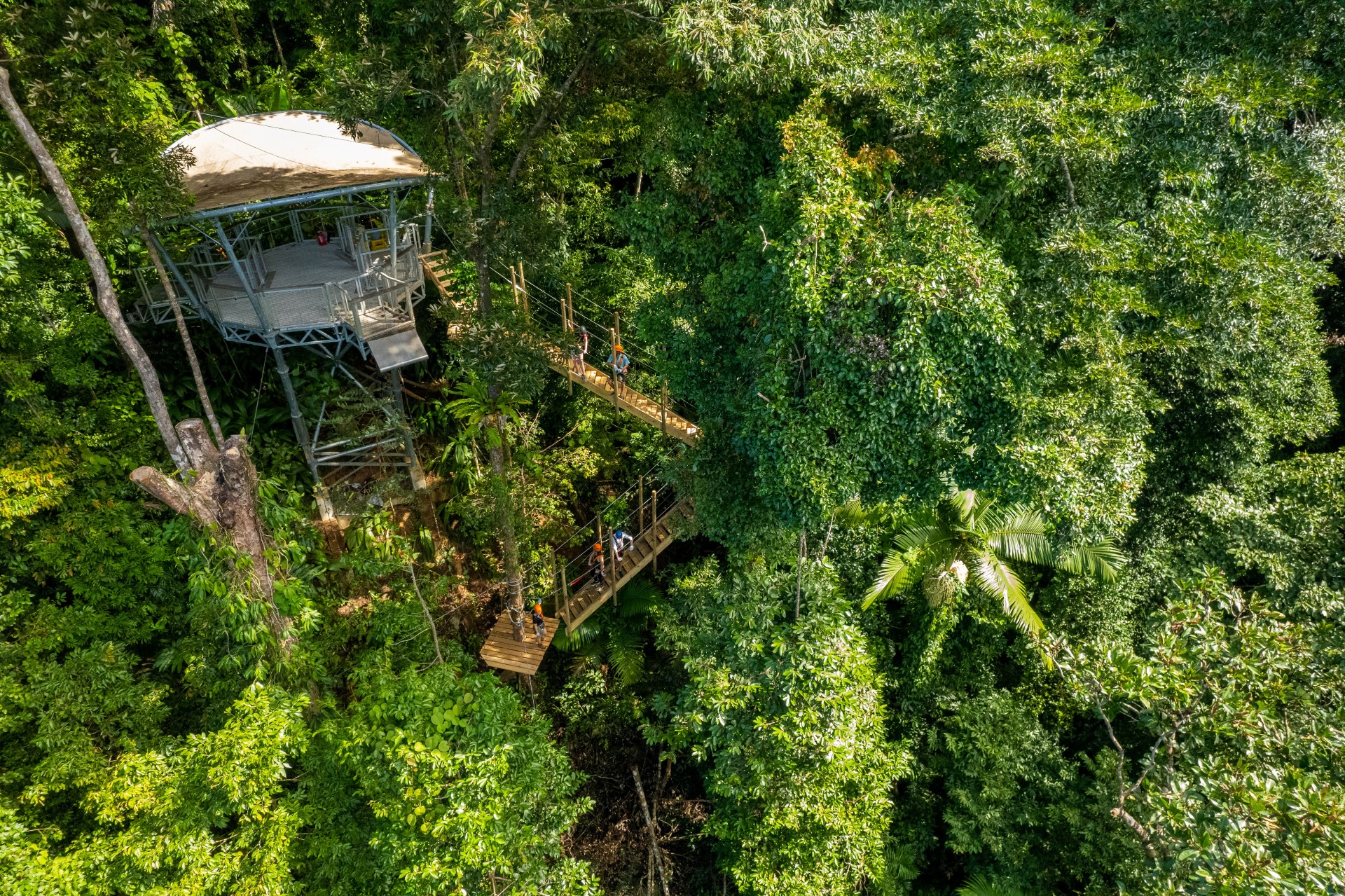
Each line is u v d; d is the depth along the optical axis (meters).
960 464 11.74
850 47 11.86
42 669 11.50
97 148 11.24
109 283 11.02
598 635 19.14
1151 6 12.21
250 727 10.73
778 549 15.79
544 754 13.21
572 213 21.39
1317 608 13.73
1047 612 18.14
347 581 17.50
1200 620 10.54
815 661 14.54
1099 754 16.05
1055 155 10.59
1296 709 10.08
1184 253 11.38
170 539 12.48
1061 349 11.77
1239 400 15.98
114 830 11.36
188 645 13.29
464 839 11.03
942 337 10.37
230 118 16.98
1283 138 13.18
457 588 19.03
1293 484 16.17
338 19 14.27
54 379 13.70
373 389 19.05
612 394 16.73
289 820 11.02
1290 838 8.09
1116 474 11.85
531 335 13.27
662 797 18.73
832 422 11.14
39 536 12.73
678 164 12.79
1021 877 15.78
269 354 17.98
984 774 16.30
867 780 15.05
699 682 15.17
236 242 18.89
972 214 11.38
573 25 11.77
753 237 11.95
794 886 14.41
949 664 18.55
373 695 12.57
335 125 17.28
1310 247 14.51
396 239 16.78
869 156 11.16
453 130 14.77
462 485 18.84
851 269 10.55
